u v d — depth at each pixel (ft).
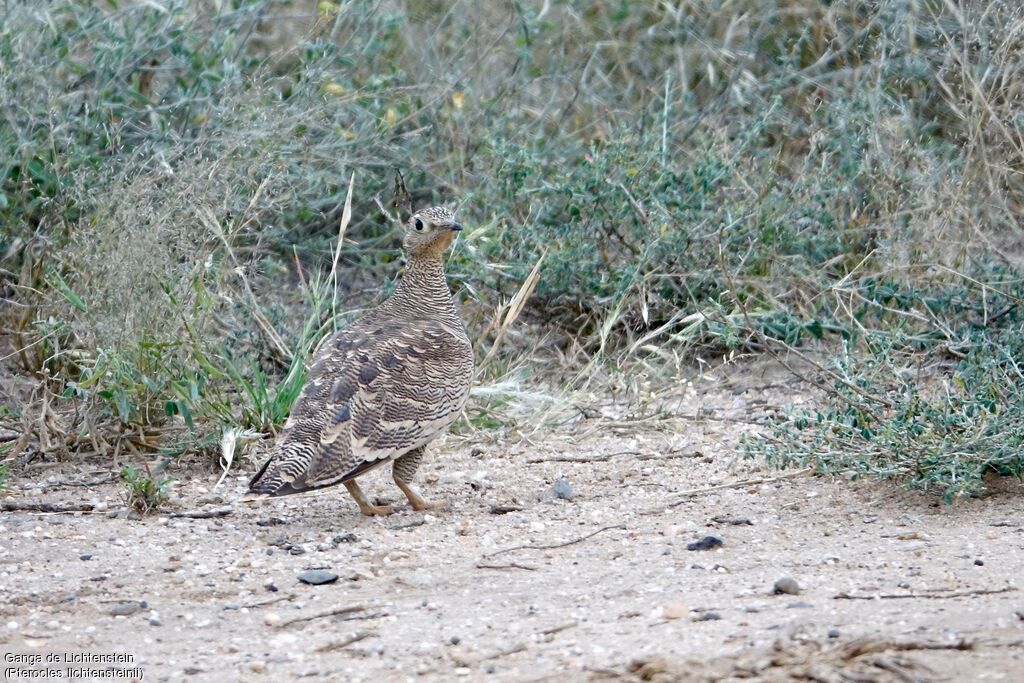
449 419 32.30
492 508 32.65
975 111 41.96
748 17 55.77
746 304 45.01
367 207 49.70
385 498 34.04
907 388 33.81
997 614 23.68
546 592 26.50
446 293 34.27
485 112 50.98
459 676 22.08
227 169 41.70
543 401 40.81
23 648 24.25
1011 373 35.35
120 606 26.37
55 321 38.06
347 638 24.12
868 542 29.14
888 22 50.83
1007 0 45.01
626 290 43.57
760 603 25.02
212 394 39.42
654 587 26.48
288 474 29.50
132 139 47.24
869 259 44.96
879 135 46.16
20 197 43.16
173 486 35.01
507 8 56.29
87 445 38.04
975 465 31.76
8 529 31.40
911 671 20.93
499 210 45.88
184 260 42.16
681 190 45.44
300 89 47.75
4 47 43.62
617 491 34.19
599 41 56.90
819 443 33.58
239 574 28.19
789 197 46.55
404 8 55.26
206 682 22.34
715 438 38.75
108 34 48.11
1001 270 42.42
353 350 31.73
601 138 49.49
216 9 52.06
